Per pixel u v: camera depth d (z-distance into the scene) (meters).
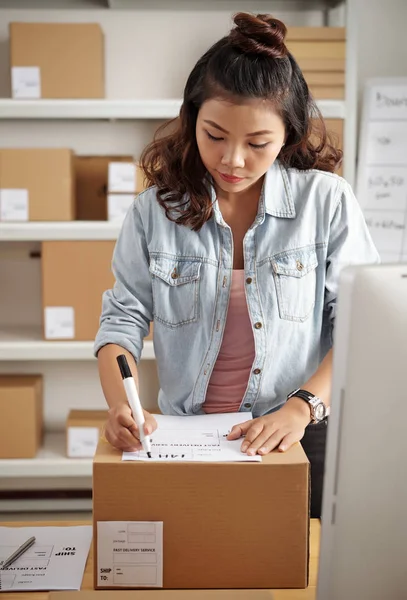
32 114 2.61
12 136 2.91
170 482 1.02
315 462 1.40
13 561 1.14
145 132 2.91
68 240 2.67
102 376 1.30
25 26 2.61
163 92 2.89
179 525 1.03
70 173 2.70
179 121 1.34
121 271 1.43
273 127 1.19
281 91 1.18
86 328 2.73
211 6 2.83
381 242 2.92
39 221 2.71
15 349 2.71
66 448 2.89
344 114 2.65
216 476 1.02
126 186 2.69
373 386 0.76
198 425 1.18
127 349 1.35
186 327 1.38
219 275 1.37
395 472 0.78
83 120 2.90
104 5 2.82
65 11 2.83
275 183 1.36
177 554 1.04
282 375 1.38
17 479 3.09
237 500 1.03
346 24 2.62
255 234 1.36
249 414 1.23
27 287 3.02
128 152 2.92
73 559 1.15
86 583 1.08
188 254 1.37
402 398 0.76
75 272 2.69
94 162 2.88
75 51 2.63
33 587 1.07
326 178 1.37
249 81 1.15
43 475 2.78
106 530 1.03
